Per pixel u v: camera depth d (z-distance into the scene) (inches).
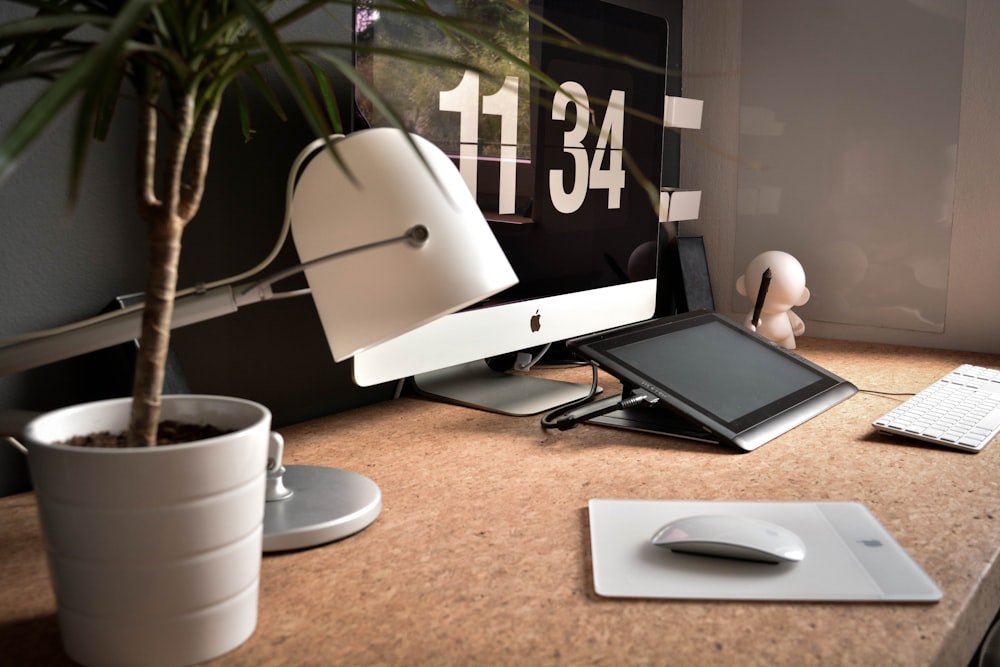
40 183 34.2
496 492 34.8
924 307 71.4
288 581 26.9
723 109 78.6
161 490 20.1
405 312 30.8
